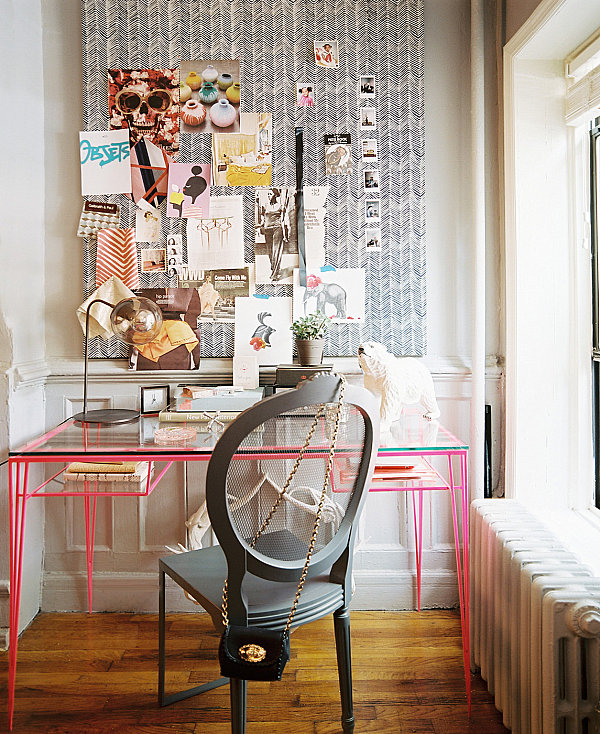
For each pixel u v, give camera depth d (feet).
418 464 7.33
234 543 5.25
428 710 6.85
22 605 8.46
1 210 7.85
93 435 7.23
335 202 8.95
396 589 9.11
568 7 6.88
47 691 7.16
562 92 8.30
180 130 8.89
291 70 8.86
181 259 8.93
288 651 5.26
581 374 8.29
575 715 5.22
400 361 7.67
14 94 8.19
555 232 8.35
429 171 9.02
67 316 9.02
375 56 8.86
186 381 8.99
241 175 8.93
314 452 5.49
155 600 9.07
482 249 8.60
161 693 6.88
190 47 8.84
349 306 8.97
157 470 7.95
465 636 6.81
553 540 6.52
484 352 8.70
